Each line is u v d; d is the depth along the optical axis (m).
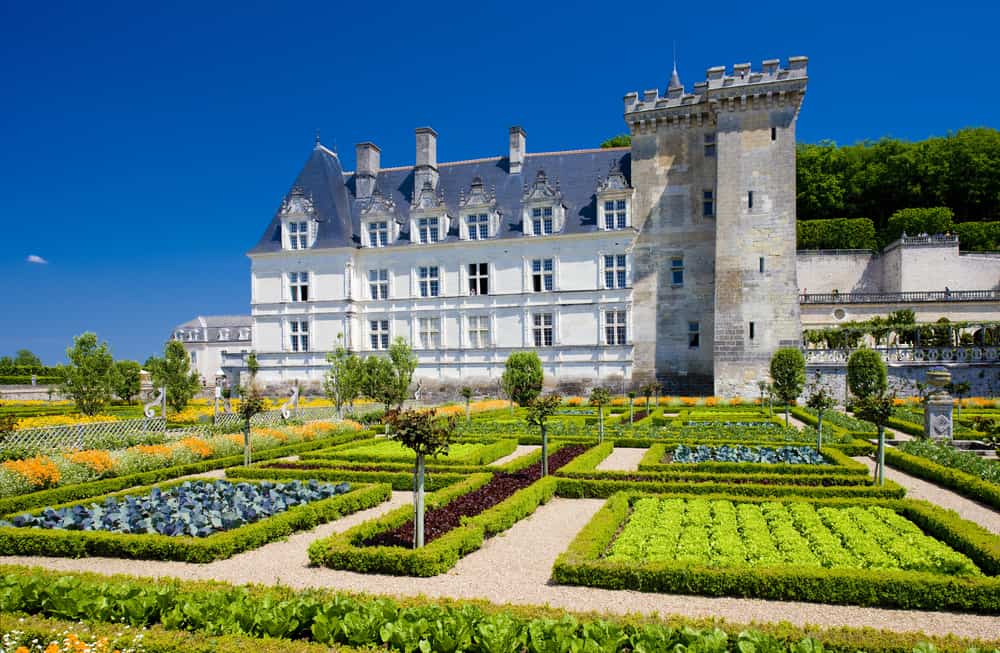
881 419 17.39
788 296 48.41
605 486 17.75
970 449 25.16
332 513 15.50
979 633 8.84
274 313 59.12
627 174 55.47
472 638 7.88
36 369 81.75
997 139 69.25
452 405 46.91
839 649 7.63
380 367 36.94
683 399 47.97
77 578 9.66
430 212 56.72
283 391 58.47
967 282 58.50
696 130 52.78
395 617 8.34
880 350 46.78
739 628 8.09
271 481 18.81
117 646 7.87
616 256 53.00
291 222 59.28
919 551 11.83
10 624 8.38
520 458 22.22
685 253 52.41
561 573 10.77
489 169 59.69
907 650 7.56
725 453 23.28
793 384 39.41
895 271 60.62
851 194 73.69
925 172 69.81
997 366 45.28
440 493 16.19
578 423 34.09
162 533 13.46
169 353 40.50
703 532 13.09
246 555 12.83
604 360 52.88
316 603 8.52
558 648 7.58
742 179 49.66
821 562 11.30
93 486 18.72
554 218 54.09
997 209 68.69
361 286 58.59
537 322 54.44
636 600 10.05
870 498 15.95
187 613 8.48
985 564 10.91
